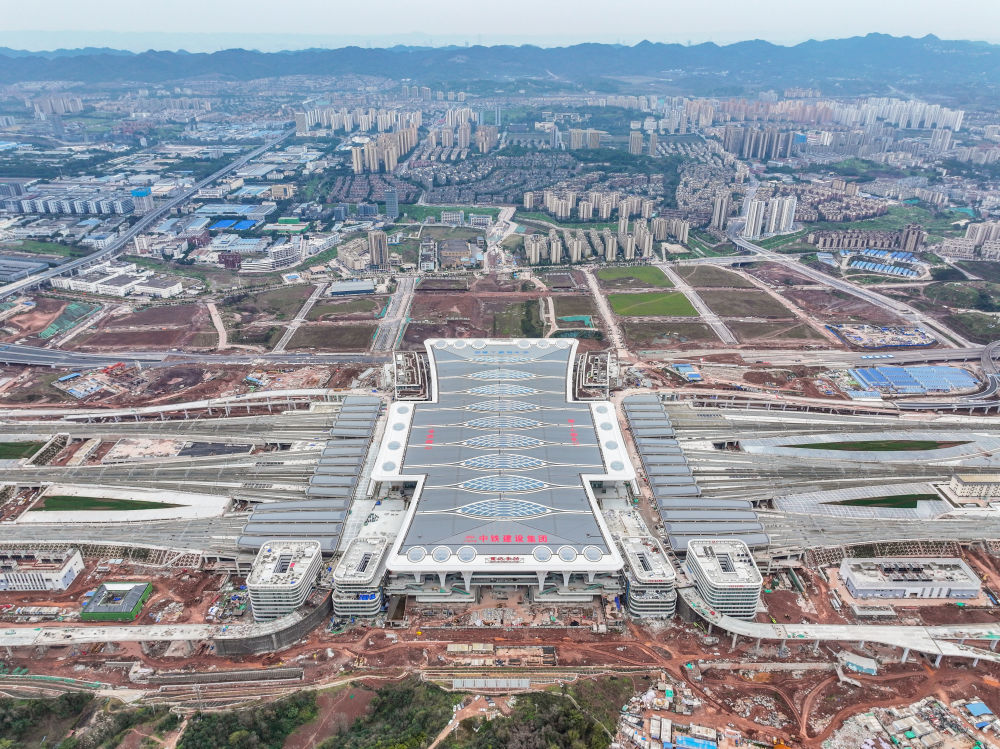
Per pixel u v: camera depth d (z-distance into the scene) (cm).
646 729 19650
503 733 18700
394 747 18300
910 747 19225
